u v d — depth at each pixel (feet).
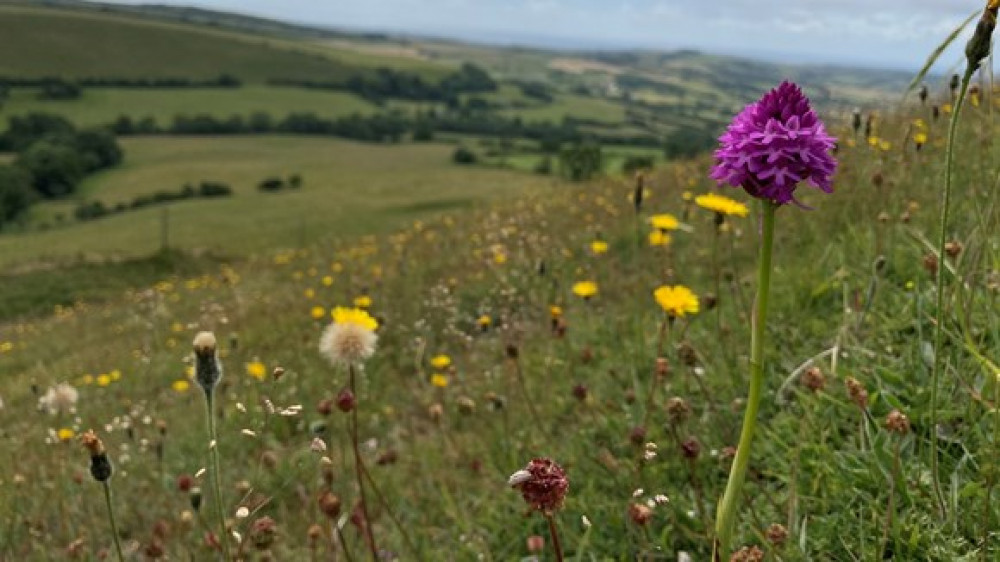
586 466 1.74
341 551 1.72
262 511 2.09
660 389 1.88
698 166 5.34
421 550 1.69
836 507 1.29
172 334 5.39
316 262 6.99
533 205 6.00
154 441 2.72
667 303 1.60
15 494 2.13
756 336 0.74
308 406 2.79
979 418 1.32
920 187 2.37
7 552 1.99
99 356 5.44
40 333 8.49
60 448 2.54
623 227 3.98
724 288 2.48
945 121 2.92
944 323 1.53
